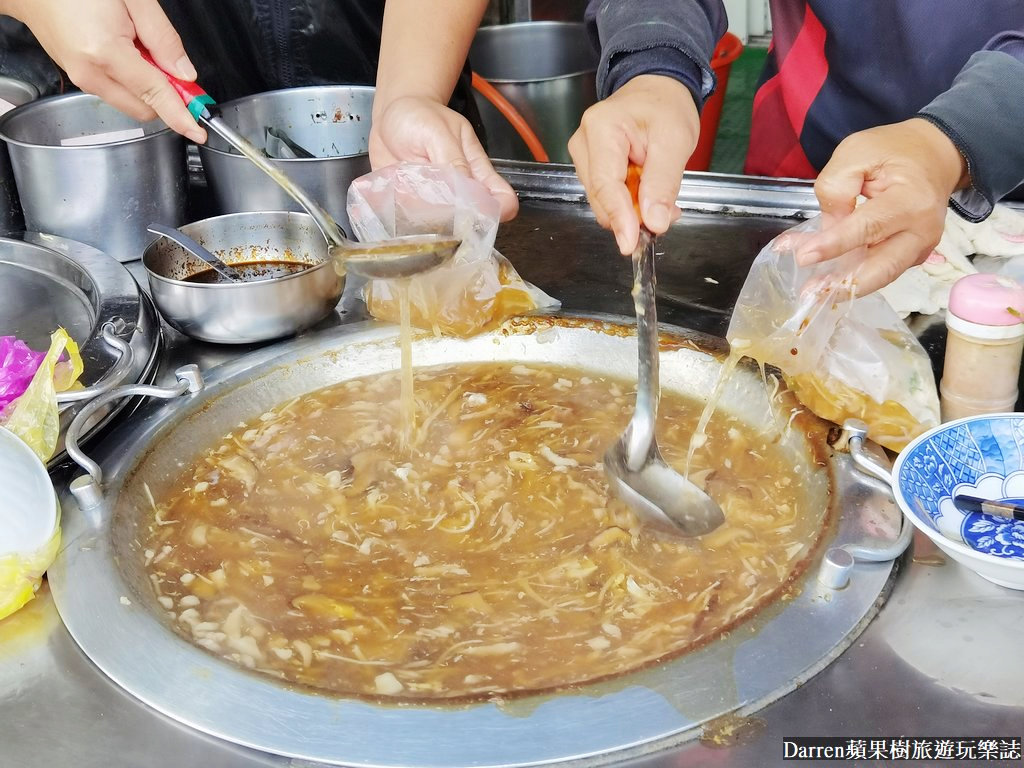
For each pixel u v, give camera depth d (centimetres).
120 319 89
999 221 93
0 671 56
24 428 71
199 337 89
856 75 117
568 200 115
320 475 79
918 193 70
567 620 62
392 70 99
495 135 178
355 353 91
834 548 60
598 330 90
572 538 71
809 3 117
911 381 72
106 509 69
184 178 110
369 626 62
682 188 111
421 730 50
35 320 97
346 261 78
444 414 86
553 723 50
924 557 62
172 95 80
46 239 106
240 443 82
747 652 55
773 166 135
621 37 86
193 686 54
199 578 67
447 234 86
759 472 76
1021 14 101
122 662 56
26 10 83
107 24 78
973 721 50
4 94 132
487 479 77
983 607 58
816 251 67
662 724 50
